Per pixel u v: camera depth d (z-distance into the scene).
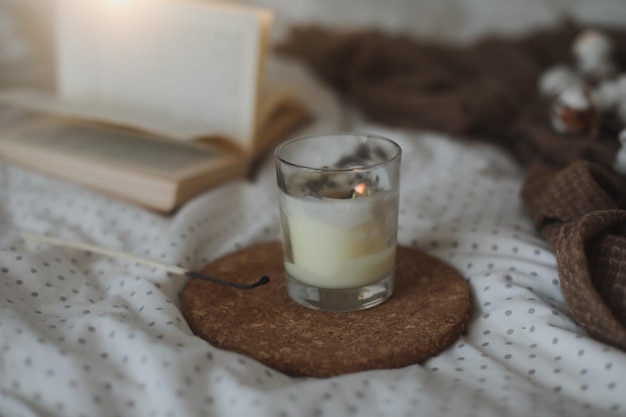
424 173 0.70
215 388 0.42
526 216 0.62
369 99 0.86
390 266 0.51
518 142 0.77
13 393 0.42
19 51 0.78
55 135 0.71
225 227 0.62
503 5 1.07
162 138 0.71
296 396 0.41
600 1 1.05
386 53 0.91
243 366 0.44
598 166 0.57
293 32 0.97
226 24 0.67
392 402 0.42
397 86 0.86
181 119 0.70
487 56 0.94
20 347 0.43
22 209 0.61
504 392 0.42
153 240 0.57
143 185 0.62
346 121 0.86
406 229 0.60
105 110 0.68
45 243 0.56
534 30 1.01
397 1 1.06
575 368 0.44
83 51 0.72
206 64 0.68
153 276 0.53
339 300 0.49
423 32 1.07
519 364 0.45
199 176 0.63
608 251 0.47
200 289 0.52
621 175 0.62
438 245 0.58
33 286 0.51
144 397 0.42
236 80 0.68
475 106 0.77
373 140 0.52
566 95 0.71
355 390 0.42
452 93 0.82
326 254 0.48
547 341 0.46
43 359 0.43
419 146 0.75
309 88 0.87
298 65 0.91
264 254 0.57
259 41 0.67
